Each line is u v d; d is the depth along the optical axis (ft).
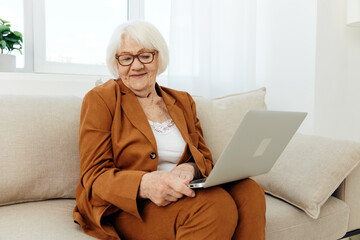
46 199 4.24
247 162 3.07
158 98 4.50
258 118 2.70
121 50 4.09
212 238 2.86
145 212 3.27
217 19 6.83
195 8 6.56
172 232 3.13
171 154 4.03
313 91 6.24
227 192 3.21
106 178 3.29
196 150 4.09
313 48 6.19
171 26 6.41
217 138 5.19
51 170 4.11
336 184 4.26
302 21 6.41
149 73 4.19
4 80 5.24
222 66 6.95
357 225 4.78
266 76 7.35
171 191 3.02
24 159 3.94
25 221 3.50
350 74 6.75
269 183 4.71
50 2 6.32
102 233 3.36
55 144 4.17
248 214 3.25
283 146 3.42
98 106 3.76
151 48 4.15
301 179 4.36
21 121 4.07
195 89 6.70
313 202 4.11
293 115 3.13
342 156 4.34
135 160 3.74
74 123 4.38
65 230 3.38
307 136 4.98
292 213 4.18
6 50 5.96
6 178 3.82
